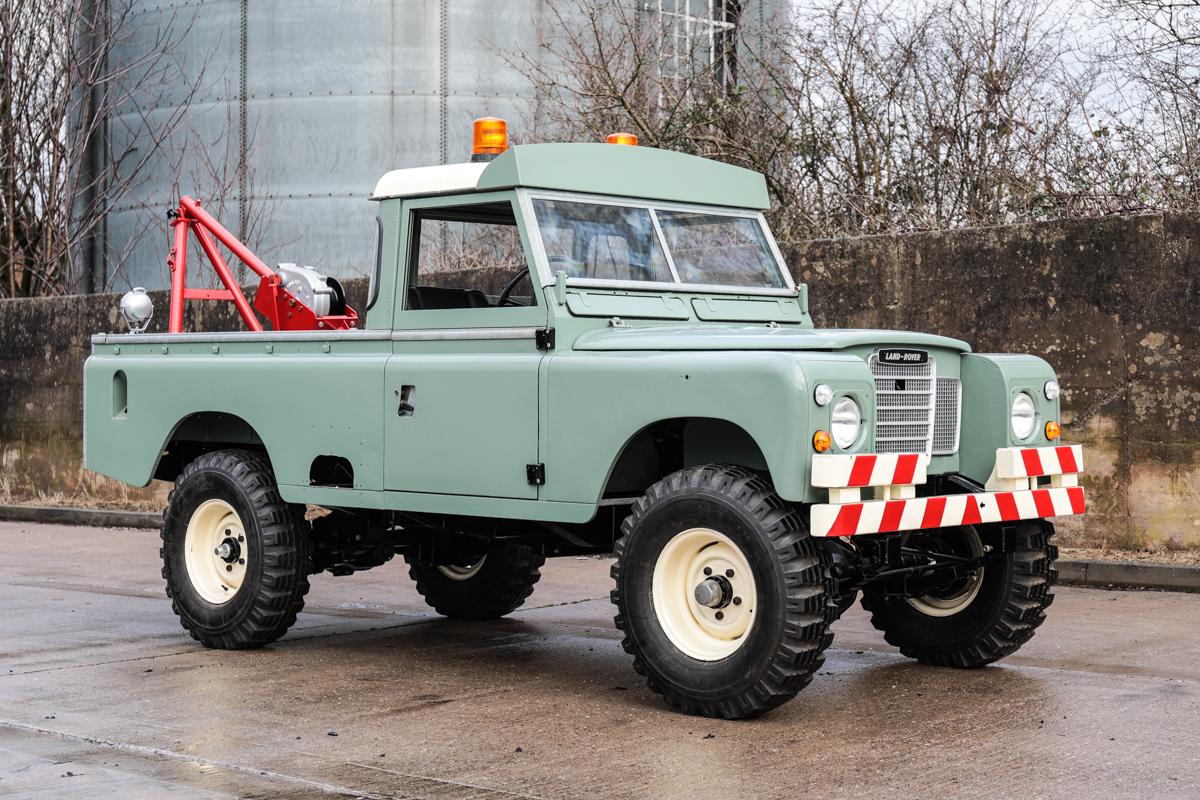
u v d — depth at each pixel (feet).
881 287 35.58
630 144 23.84
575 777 16.35
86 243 67.05
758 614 18.60
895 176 44.93
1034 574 22.13
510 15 59.26
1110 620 26.91
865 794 15.51
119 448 27.04
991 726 18.67
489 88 59.31
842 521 18.17
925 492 21.99
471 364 21.68
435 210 23.20
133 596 31.94
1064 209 39.96
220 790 15.96
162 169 62.59
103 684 21.91
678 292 22.85
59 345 52.01
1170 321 31.96
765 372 18.35
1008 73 43.57
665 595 19.71
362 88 59.36
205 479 25.25
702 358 19.11
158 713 19.86
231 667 23.35
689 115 47.55
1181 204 37.19
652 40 51.11
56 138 65.87
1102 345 32.76
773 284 24.50
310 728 18.90
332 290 28.12
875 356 19.94
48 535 45.21
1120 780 15.99
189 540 25.58
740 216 24.58
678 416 19.24
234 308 49.03
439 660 24.00
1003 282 33.96
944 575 22.03
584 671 22.97
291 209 60.08
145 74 63.16
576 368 20.42
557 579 33.86
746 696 18.71
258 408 24.62
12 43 65.67
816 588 18.45
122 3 64.28
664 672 19.51
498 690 21.40
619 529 22.36
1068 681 21.59
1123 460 32.65
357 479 23.20
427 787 16.01
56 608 30.09
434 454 22.13
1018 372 21.95
